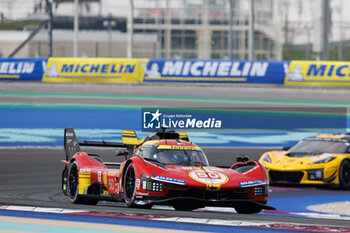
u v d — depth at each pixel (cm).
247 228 2081
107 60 9731
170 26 17200
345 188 4756
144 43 17062
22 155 5641
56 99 8556
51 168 5025
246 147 6353
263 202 2972
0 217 2300
